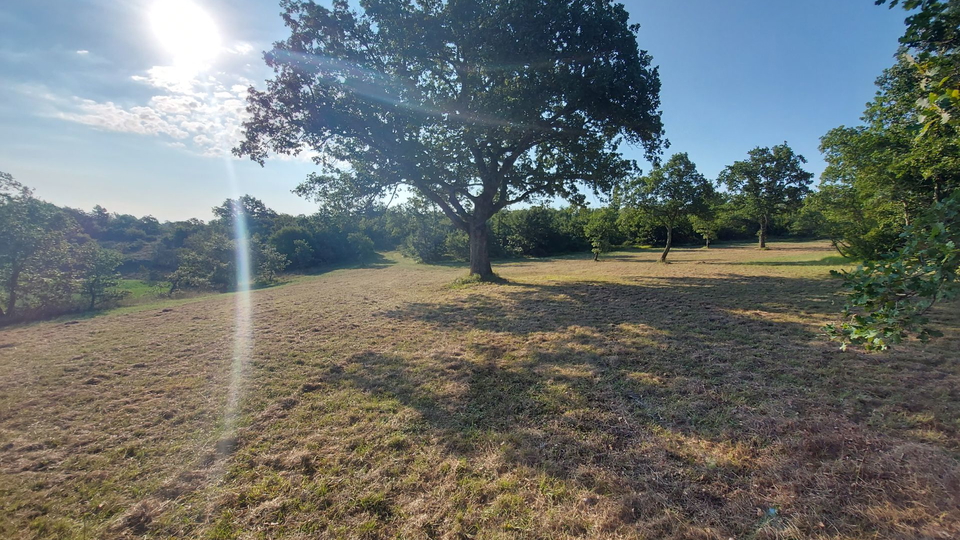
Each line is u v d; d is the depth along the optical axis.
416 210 18.92
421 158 12.88
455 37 12.05
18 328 10.91
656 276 15.98
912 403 3.69
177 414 4.38
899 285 2.24
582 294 11.81
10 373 6.14
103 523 2.67
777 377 4.57
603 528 2.38
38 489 3.07
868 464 2.78
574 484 2.79
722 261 21.97
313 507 2.72
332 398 4.64
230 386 5.20
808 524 2.28
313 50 12.60
